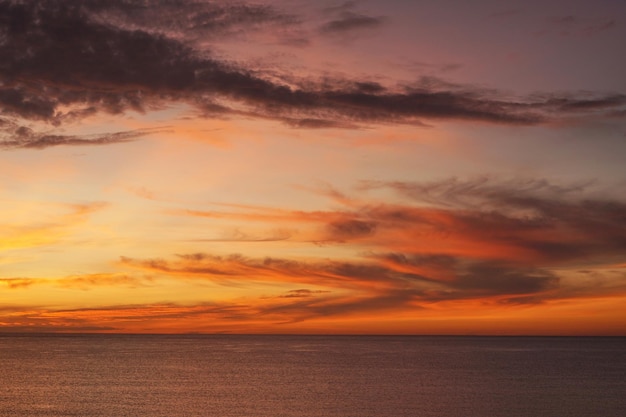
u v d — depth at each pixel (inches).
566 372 4665.4
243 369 4987.7
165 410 2770.7
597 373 4554.6
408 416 2625.5
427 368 5113.2
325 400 3065.9
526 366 5374.0
